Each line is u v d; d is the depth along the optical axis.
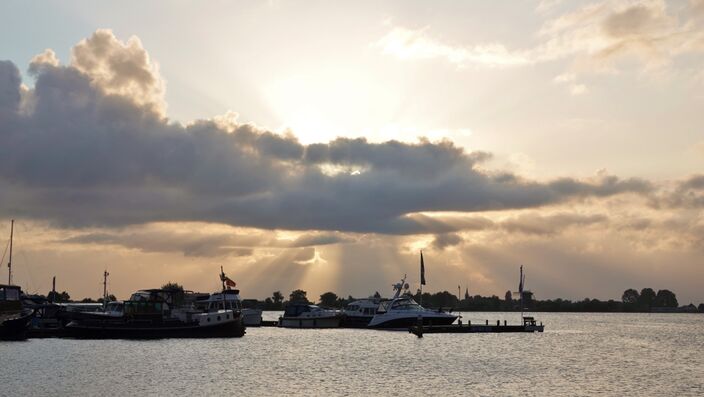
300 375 80.56
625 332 192.12
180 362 91.19
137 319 124.75
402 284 166.25
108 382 73.38
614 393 70.56
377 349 113.44
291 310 175.38
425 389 71.25
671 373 87.25
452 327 154.38
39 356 95.81
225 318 131.00
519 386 73.88
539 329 162.25
